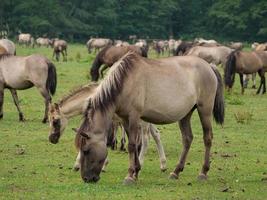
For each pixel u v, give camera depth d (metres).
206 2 126.00
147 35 125.06
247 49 95.88
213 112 15.10
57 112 15.53
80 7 121.75
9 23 115.94
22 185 13.73
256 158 17.53
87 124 13.37
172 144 19.56
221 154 18.00
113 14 120.25
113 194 12.82
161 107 13.95
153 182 14.28
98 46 82.62
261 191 13.55
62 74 40.91
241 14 118.25
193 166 16.27
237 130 22.48
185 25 127.06
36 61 23.34
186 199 12.59
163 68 14.06
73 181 14.23
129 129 13.77
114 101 13.53
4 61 23.59
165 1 123.88
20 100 28.66
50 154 17.53
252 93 35.12
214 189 13.61
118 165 16.28
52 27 115.56
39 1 115.56
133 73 13.68
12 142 19.20
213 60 39.97
